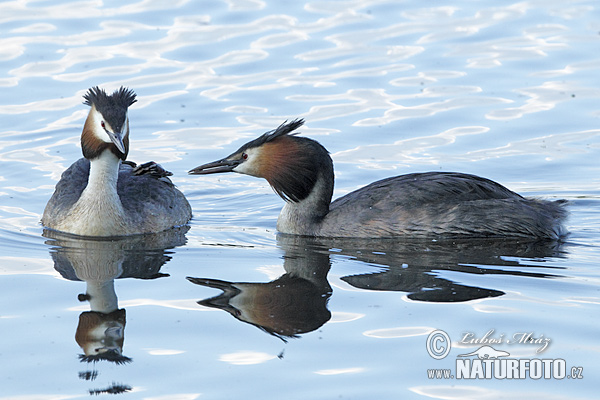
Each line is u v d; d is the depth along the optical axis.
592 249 14.20
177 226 15.93
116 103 15.01
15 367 10.15
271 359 10.27
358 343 10.62
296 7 24.89
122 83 20.77
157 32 23.33
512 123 19.16
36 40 22.83
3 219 15.88
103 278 12.87
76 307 11.73
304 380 9.80
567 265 13.33
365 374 9.94
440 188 15.10
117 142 14.49
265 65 21.77
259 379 9.84
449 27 23.62
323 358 10.28
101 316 11.43
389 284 12.49
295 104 20.06
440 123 19.25
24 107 19.95
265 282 12.66
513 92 20.45
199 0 25.14
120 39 22.97
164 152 18.28
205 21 24.00
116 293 12.23
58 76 21.11
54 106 19.98
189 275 12.99
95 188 15.09
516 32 23.25
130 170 16.78
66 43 22.70
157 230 15.56
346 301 11.87
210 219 16.34
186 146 18.50
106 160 15.03
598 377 9.88
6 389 9.70
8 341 10.76
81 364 10.20
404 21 24.05
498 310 11.48
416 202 14.98
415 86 20.80
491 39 22.92
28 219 15.95
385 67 21.66
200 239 15.04
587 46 22.31
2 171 17.72
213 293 12.21
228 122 19.33
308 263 13.52
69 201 15.66
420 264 13.41
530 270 13.09
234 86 20.84
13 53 22.11
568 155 17.95
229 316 11.42
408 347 10.51
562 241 14.67
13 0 25.19
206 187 17.89
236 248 14.43
